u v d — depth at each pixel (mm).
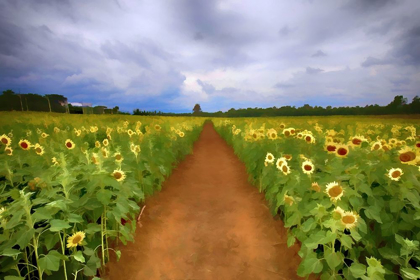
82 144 6863
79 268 2580
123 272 3227
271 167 5023
